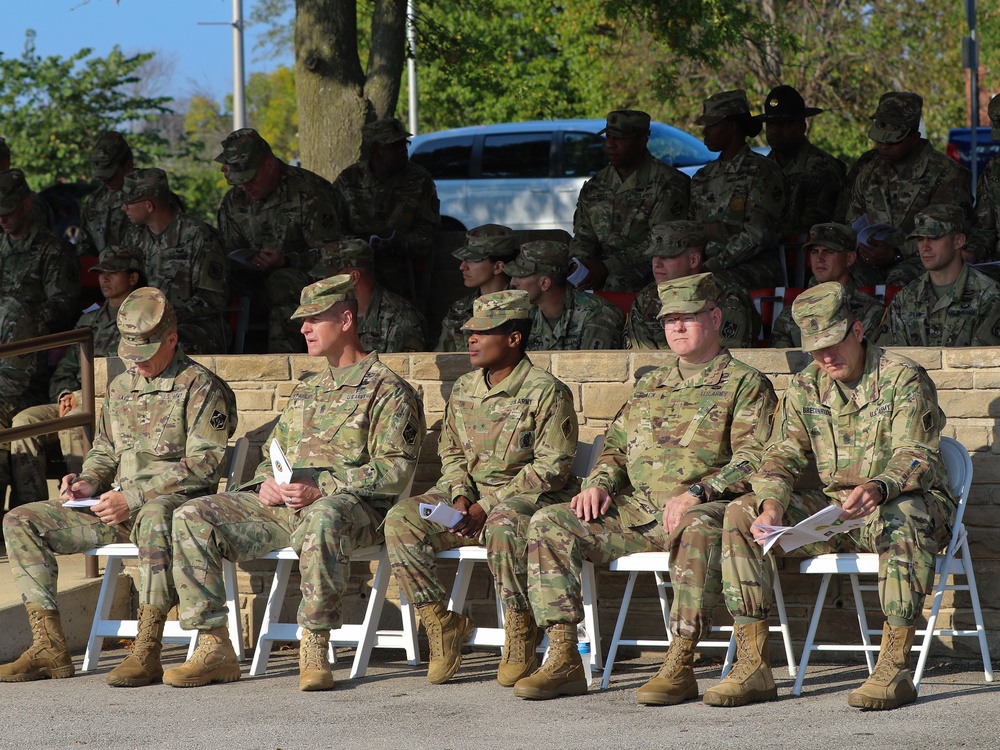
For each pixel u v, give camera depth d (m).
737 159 16.53
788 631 10.42
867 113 46.34
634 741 8.36
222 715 9.55
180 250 16.17
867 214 16.44
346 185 19.22
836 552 10.19
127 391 12.09
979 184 15.84
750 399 10.48
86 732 9.15
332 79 22.06
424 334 15.34
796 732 8.44
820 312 9.89
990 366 10.73
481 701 9.82
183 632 11.23
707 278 10.73
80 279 17.27
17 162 54.50
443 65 29.28
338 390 11.52
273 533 11.18
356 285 14.93
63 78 55.69
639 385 10.95
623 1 25.17
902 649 9.28
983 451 10.73
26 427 12.51
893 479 9.38
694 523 9.76
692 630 9.68
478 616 12.23
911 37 47.97
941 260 13.22
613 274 16.83
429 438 12.39
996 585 10.68
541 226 26.77
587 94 45.16
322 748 8.48
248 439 12.76
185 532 10.84
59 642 11.29
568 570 10.09
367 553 11.16
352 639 11.04
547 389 11.01
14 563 11.31
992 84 49.25
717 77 44.06
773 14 43.06
